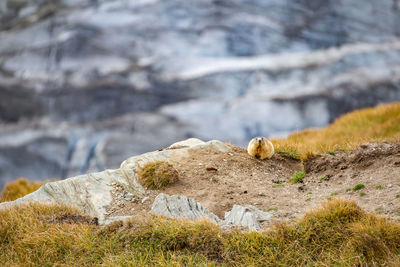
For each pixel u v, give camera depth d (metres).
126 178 31.22
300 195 27.14
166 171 30.88
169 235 21.70
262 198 27.41
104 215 27.09
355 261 18.45
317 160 31.39
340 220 20.73
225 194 28.52
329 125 77.44
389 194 23.03
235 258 20.02
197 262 20.17
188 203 25.39
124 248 22.00
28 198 29.08
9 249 23.00
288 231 20.81
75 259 21.69
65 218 25.72
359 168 28.23
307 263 19.20
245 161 34.72
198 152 36.03
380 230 19.17
